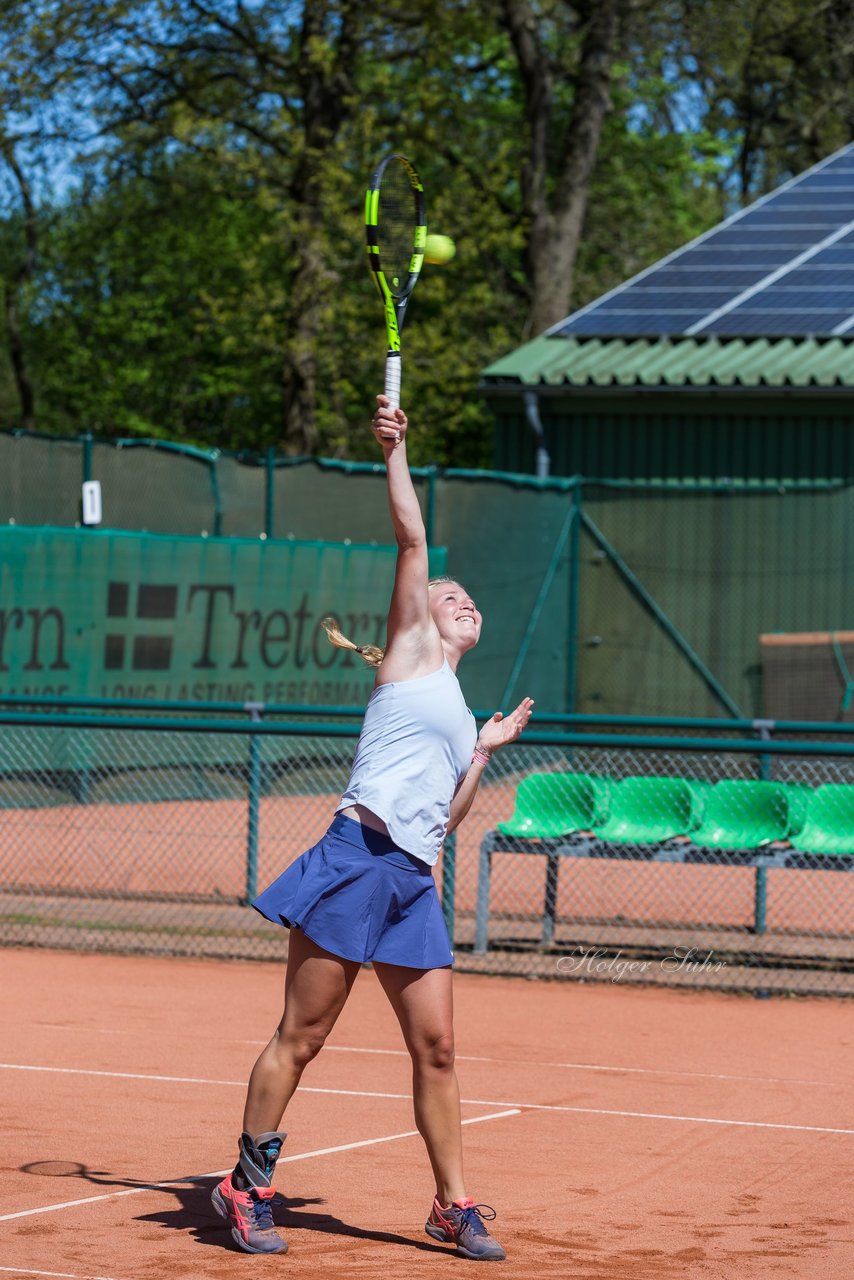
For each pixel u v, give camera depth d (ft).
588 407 142.10
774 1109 47.01
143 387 281.13
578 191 203.41
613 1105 47.16
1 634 103.55
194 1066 50.93
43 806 101.24
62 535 107.45
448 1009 33.63
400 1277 31.58
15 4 184.44
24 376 253.44
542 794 73.46
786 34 223.92
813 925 75.97
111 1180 38.34
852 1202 37.60
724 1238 34.63
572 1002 63.98
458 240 198.90
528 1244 34.04
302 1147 42.04
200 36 192.65
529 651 137.28
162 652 114.42
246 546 120.78
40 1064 50.75
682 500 139.13
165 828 96.43
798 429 137.28
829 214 164.76
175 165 224.94
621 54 210.59
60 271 279.69
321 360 193.98
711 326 144.25
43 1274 31.27
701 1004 64.23
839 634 134.00
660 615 139.64
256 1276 31.45
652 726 76.23
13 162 209.15
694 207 266.57
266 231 258.78
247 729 72.74
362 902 32.86
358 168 194.18
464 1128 44.16
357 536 132.36
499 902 80.43
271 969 68.90
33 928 74.49
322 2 182.50
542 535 138.72
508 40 224.53
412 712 33.27
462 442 248.93
